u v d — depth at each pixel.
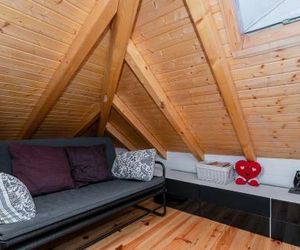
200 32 1.49
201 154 3.06
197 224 2.39
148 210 2.73
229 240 2.05
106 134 3.73
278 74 1.63
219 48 1.56
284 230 2.02
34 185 1.91
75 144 2.65
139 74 2.09
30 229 1.38
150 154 2.52
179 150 3.42
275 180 2.51
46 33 1.66
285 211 2.03
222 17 1.44
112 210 1.97
